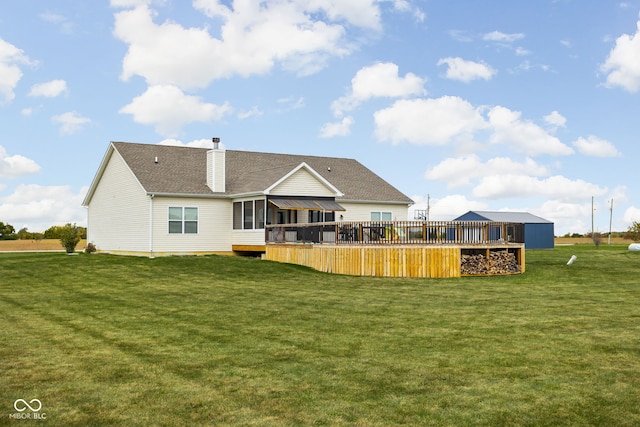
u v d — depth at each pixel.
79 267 24.41
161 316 13.34
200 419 6.49
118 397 7.23
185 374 8.26
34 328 11.87
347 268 24.38
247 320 12.73
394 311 13.98
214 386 7.68
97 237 37.09
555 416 6.54
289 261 27.94
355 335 10.99
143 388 7.59
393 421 6.42
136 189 31.48
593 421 6.39
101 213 36.41
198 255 30.42
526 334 10.98
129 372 8.36
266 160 38.47
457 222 24.22
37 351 9.70
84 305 15.23
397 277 23.14
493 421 6.41
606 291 18.19
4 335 11.10
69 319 13.00
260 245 30.41
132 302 15.73
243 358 9.18
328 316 13.24
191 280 21.00
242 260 26.89
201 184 32.34
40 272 23.28
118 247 33.78
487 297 16.70
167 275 22.27
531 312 13.71
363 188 37.31
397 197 37.44
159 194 30.06
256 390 7.50
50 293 17.86
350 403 7.00
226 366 8.68
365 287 19.39
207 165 32.59
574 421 6.39
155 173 31.83
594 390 7.44
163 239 30.44
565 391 7.41
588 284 20.48
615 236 90.88
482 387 7.60
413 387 7.61
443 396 7.25
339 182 37.25
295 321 12.58
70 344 10.26
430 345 10.09
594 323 12.11
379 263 23.78
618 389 7.48
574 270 25.86
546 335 10.87
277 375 8.19
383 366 8.67
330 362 8.91
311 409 6.79
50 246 59.56
